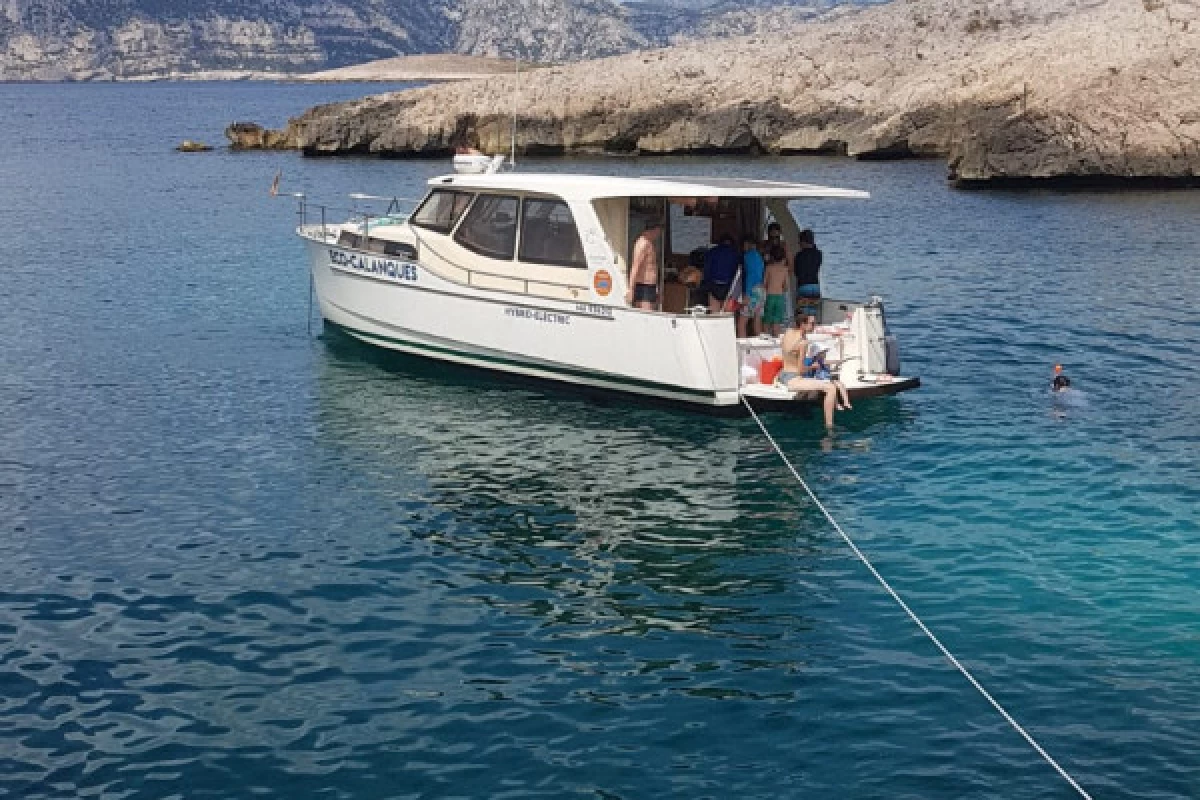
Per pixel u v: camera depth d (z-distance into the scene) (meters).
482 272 20.73
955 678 10.88
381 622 12.20
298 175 64.25
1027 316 25.89
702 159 72.12
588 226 19.17
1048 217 42.69
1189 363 21.75
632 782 9.39
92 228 42.00
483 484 16.14
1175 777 9.30
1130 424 18.22
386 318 22.50
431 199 21.72
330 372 21.67
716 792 9.23
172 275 31.94
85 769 9.63
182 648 11.65
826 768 9.52
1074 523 14.41
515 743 9.96
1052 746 9.76
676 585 13.02
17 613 12.40
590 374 19.69
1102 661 11.11
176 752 9.87
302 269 32.88
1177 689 10.59
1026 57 62.94
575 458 17.14
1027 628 11.79
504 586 13.03
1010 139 52.66
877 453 17.14
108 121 144.25
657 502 15.45
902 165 65.69
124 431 18.45
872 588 12.82
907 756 9.66
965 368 21.66
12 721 10.33
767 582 13.05
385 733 10.13
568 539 14.30
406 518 14.98
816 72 79.06
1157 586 12.63
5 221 44.19
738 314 19.92
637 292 19.11
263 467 16.84
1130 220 41.50
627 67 83.50
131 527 14.71
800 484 15.98
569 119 77.56
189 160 76.69
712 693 10.71
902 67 79.25
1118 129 52.25
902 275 31.34
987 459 16.77
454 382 21.00
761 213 20.44
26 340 24.28
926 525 14.51
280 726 10.24
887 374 19.59
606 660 11.36
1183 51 54.44
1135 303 27.14
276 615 12.35
